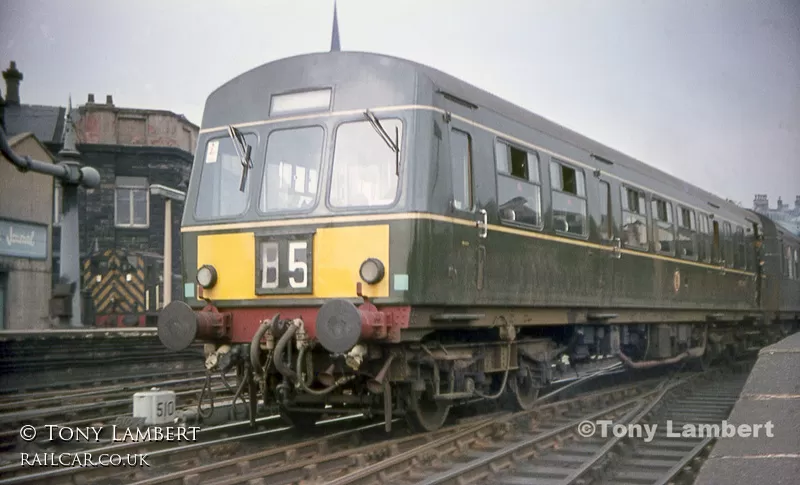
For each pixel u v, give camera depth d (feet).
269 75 28.17
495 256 28.71
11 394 39.45
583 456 25.30
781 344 27.12
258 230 26.91
